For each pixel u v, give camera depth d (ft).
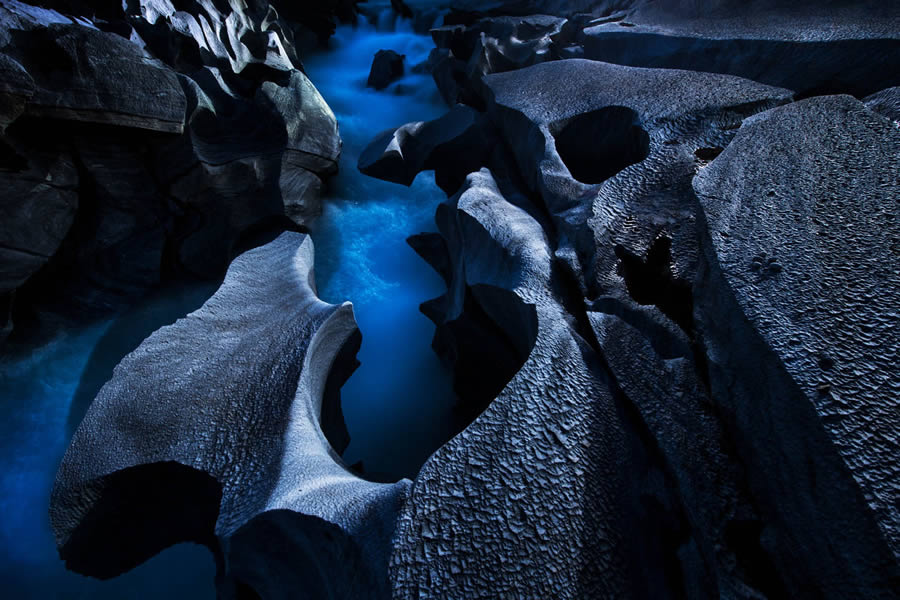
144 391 9.41
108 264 14.94
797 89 13.61
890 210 7.17
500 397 6.73
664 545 5.58
